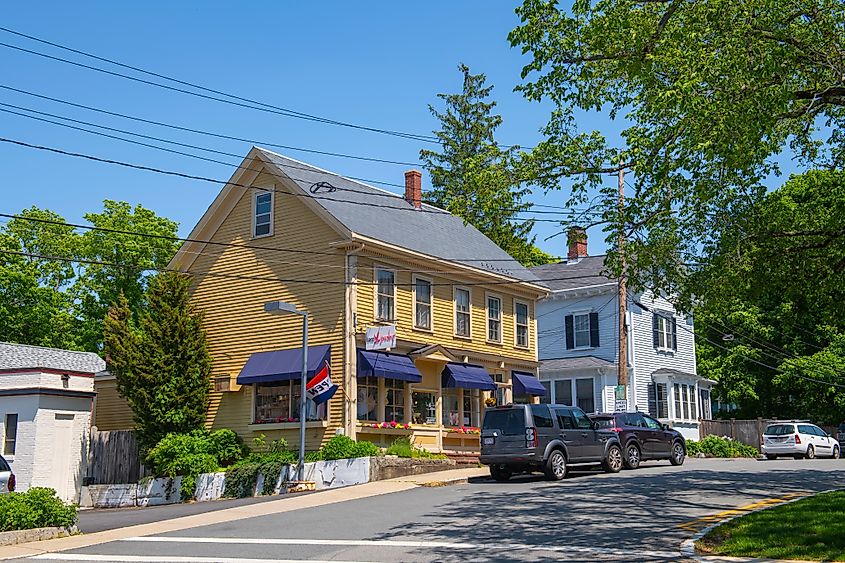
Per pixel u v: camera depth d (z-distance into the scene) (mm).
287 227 29594
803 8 14594
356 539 14539
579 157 16719
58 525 17016
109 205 46969
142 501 27484
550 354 45531
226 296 30688
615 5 15078
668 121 15641
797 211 18922
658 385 43500
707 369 50719
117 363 27844
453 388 31844
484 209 17531
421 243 31281
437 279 31484
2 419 27750
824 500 15797
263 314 29594
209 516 19141
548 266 49969
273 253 29734
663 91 14406
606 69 16031
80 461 28391
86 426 28812
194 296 31453
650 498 18141
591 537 13758
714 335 52812
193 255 31766
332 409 27266
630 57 15055
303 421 25438
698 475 23406
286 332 28906
